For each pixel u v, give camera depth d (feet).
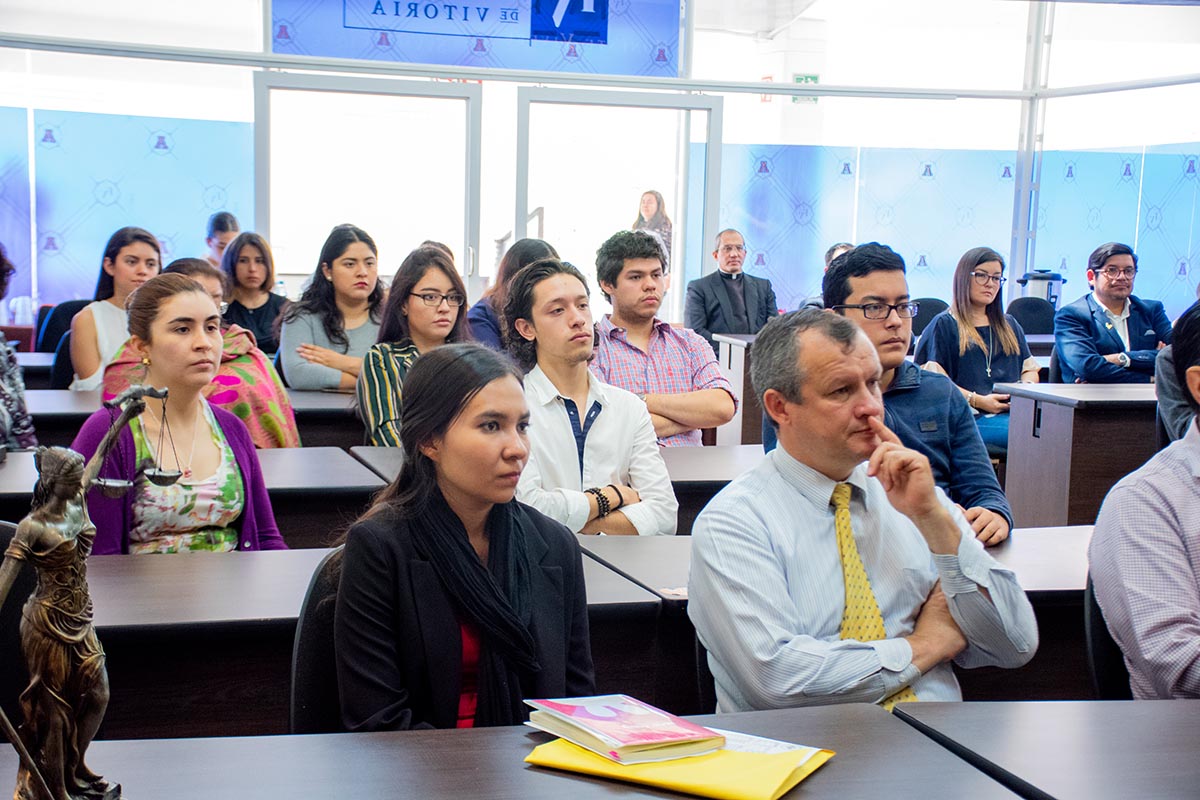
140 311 7.64
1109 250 17.84
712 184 27.68
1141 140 27.66
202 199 25.44
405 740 4.13
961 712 4.55
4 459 9.34
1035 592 6.63
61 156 24.64
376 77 25.63
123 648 5.89
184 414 7.75
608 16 26.78
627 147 27.22
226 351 11.04
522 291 8.55
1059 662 7.23
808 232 28.68
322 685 4.95
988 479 8.16
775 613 5.46
